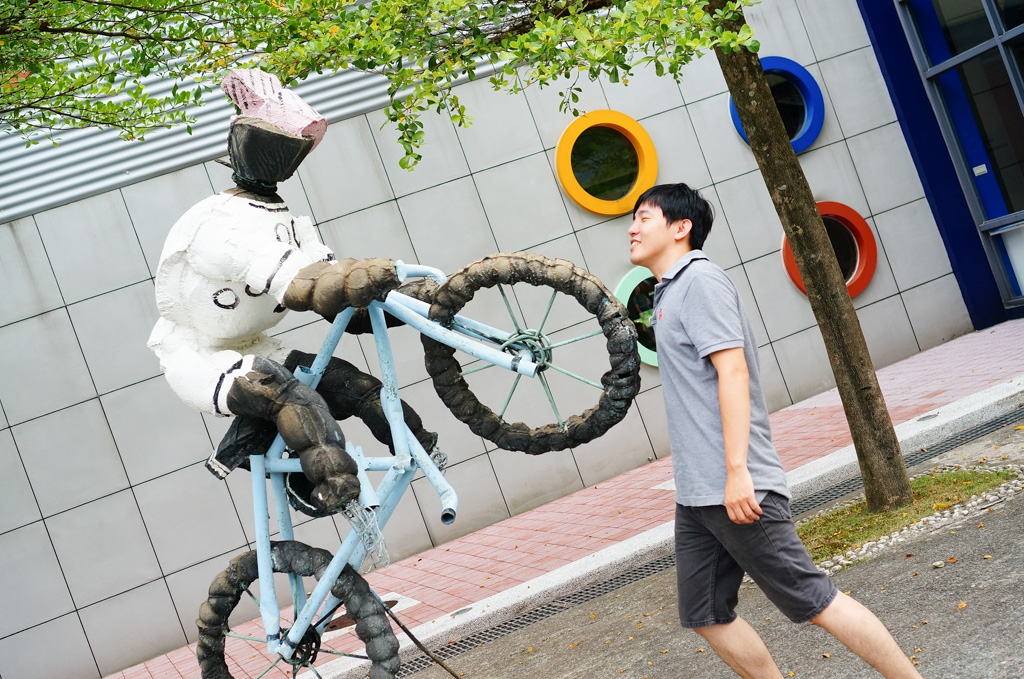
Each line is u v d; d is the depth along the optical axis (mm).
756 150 5371
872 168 10445
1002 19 9742
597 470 9312
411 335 8898
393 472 2982
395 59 4598
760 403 2777
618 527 7105
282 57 4582
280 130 2932
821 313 5379
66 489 8219
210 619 3328
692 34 4004
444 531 8930
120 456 8336
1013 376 7453
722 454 2674
